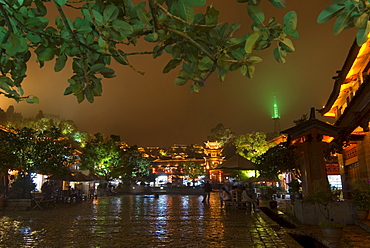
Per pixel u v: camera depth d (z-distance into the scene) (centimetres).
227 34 191
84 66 218
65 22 190
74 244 754
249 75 200
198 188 4800
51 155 1969
